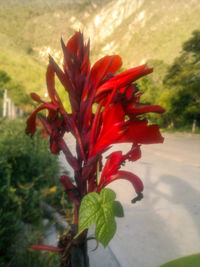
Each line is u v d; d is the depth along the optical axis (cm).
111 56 66
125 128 62
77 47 69
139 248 241
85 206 54
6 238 172
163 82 2386
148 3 9088
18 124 548
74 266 67
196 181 493
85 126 66
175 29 7025
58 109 65
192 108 2055
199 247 246
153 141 64
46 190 241
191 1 7719
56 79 73
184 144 1125
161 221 303
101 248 234
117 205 67
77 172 67
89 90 65
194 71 2136
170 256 230
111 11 8950
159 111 60
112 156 71
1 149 305
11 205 213
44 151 418
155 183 474
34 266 153
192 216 318
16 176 298
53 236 209
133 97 62
